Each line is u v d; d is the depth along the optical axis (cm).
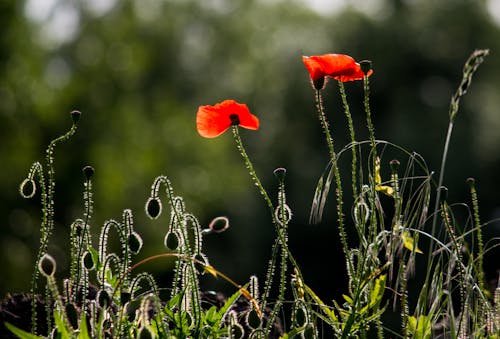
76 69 2680
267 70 3114
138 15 3014
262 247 2555
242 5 3497
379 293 339
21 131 2325
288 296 973
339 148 2619
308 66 344
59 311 335
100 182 2391
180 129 2752
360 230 341
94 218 2328
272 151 2806
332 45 2859
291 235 2448
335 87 2658
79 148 2438
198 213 2616
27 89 2339
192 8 3397
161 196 2572
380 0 2956
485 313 360
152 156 2606
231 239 2602
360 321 333
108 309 330
